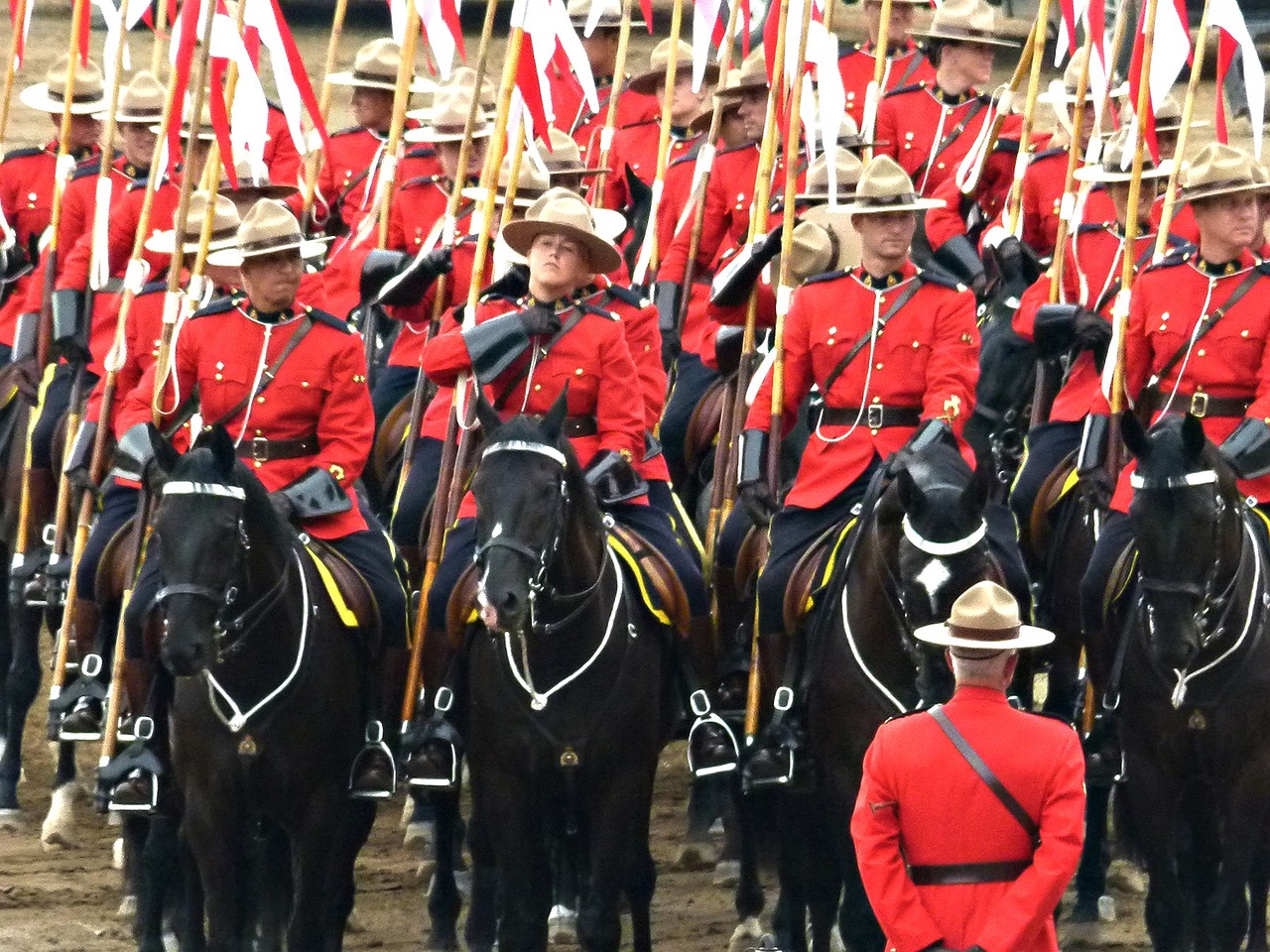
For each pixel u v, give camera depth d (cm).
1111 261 4628
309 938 3591
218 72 4434
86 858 4772
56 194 5047
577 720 3466
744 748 3919
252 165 4944
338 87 10169
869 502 3484
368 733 3697
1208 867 3694
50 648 6166
